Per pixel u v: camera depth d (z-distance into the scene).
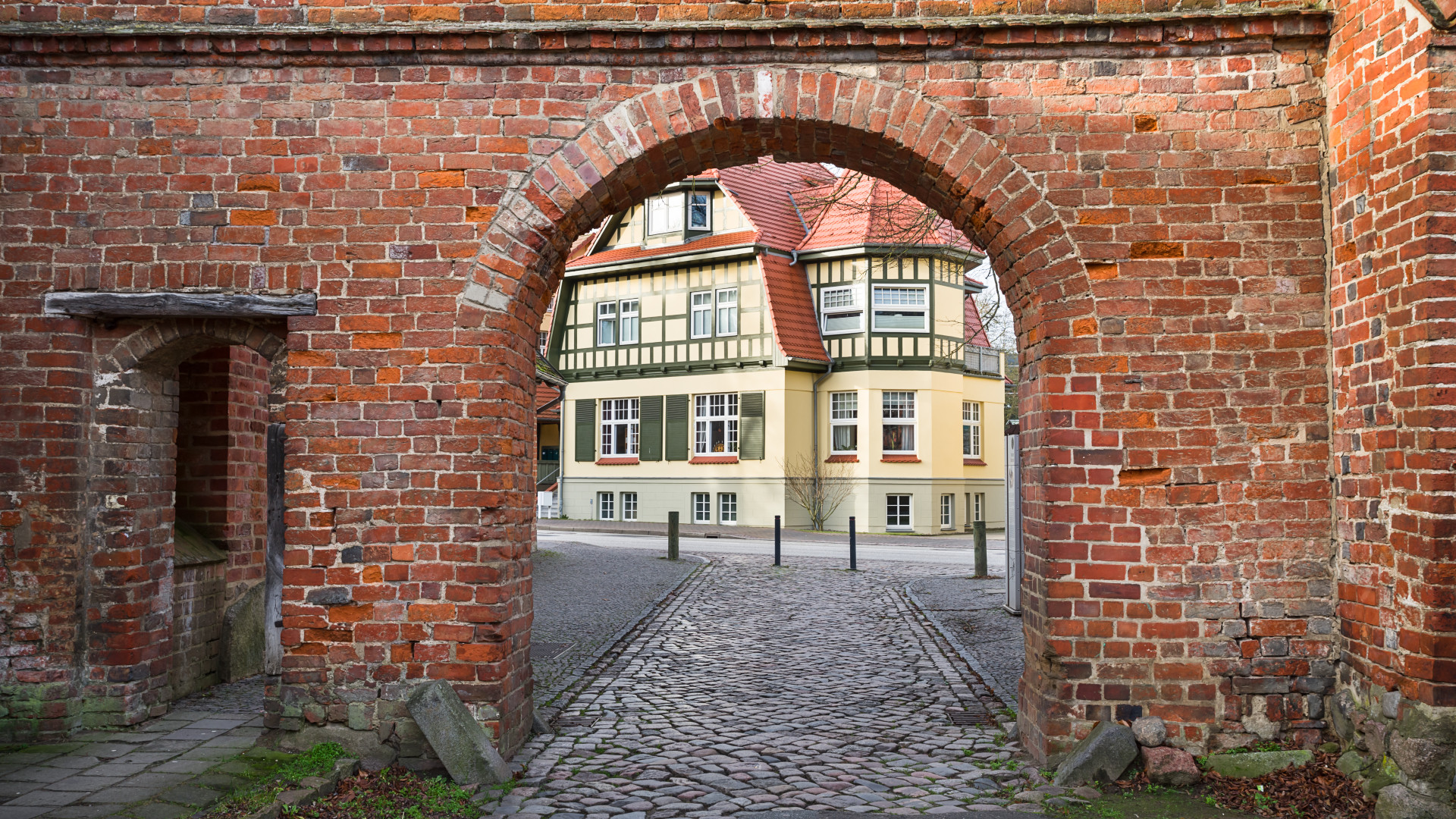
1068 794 5.13
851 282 27.98
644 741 6.29
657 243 29.97
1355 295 5.23
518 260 5.75
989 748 6.11
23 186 5.87
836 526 27.70
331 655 5.62
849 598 13.33
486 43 5.73
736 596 13.51
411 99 5.79
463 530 5.64
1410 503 4.74
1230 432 5.52
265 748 5.63
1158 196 5.62
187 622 7.30
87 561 6.20
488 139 5.79
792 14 5.74
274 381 6.45
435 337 5.72
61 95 5.85
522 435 6.11
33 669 6.02
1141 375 5.57
